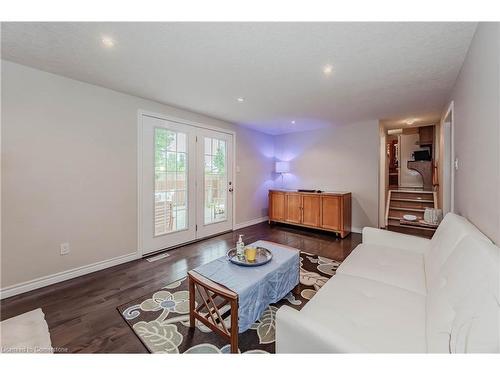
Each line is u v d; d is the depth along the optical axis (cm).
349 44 172
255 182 491
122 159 277
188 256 300
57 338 149
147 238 304
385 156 498
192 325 159
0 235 198
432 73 219
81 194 244
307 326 90
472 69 165
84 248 247
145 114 297
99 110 255
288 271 186
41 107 217
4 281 199
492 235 123
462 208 203
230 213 431
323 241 366
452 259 115
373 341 97
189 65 205
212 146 393
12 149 202
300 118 391
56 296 201
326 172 463
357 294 133
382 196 448
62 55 189
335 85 249
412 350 91
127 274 247
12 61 200
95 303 190
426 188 566
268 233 415
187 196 353
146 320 168
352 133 429
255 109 339
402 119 404
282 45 173
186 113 346
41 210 219
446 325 84
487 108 132
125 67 210
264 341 148
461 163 208
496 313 65
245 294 138
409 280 148
